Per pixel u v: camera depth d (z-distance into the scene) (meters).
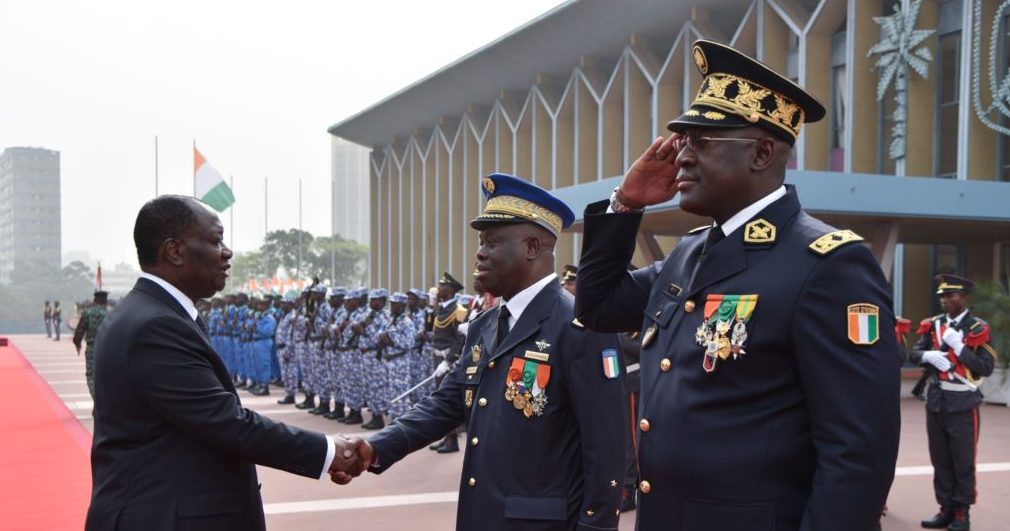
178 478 2.71
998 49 16.34
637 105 23.22
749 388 1.98
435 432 3.41
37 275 104.12
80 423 10.46
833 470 1.83
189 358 2.73
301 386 14.65
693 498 2.01
